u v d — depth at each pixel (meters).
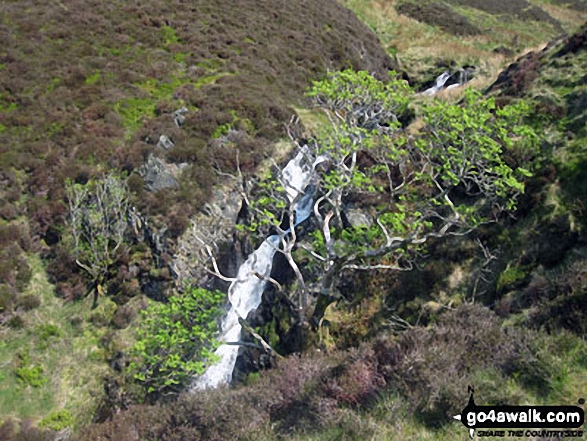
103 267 23.83
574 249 16.12
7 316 22.12
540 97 22.48
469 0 65.25
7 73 32.38
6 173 26.84
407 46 51.72
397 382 10.74
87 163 27.70
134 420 13.96
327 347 19.30
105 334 22.38
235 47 38.84
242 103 31.59
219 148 28.55
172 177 26.69
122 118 30.73
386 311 19.33
